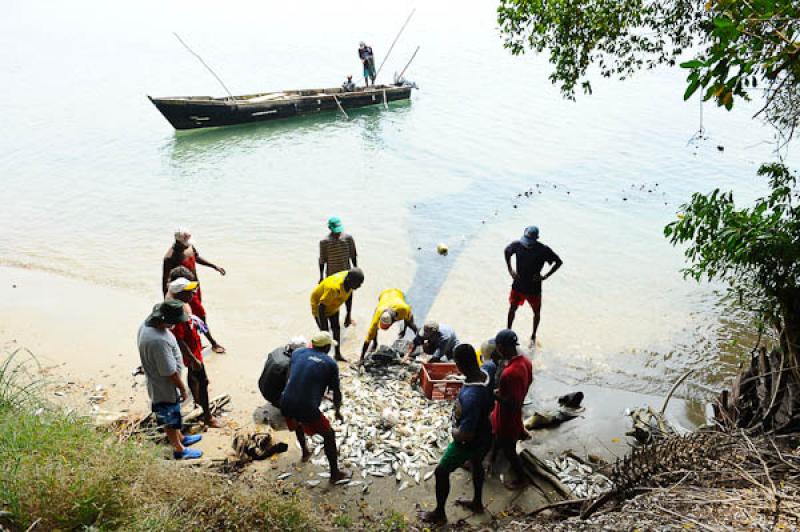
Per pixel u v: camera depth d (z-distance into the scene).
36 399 5.80
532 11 9.02
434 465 6.85
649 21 9.27
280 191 16.42
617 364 9.09
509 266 9.38
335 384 6.55
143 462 5.02
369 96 24.16
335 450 6.45
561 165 17.84
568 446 7.29
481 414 5.70
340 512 6.07
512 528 5.52
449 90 26.23
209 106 21.73
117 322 10.15
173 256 8.51
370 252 12.75
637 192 15.71
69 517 4.34
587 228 13.83
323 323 8.62
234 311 10.59
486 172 17.50
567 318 10.40
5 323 9.96
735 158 17.62
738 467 5.04
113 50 34.41
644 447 5.93
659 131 20.39
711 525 4.42
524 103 24.12
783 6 3.92
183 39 36.62
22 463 4.57
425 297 11.07
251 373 8.73
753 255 5.95
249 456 6.82
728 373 8.80
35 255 12.77
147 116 23.73
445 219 14.43
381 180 17.12
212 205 15.49
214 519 4.81
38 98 25.80
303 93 24.59
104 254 12.87
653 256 12.52
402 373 8.64
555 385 8.60
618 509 5.44
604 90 25.28
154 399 6.45
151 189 16.67
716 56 3.88
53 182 17.17
